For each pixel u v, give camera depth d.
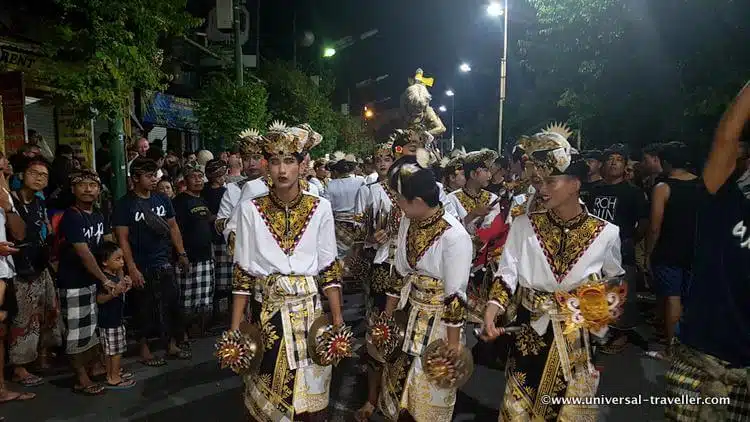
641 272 6.86
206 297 6.26
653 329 6.27
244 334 3.19
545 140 2.93
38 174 4.95
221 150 12.05
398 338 3.46
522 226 3.09
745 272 2.24
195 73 17.50
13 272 4.32
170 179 8.10
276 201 3.27
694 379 2.38
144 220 5.31
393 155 4.77
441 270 3.35
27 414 4.43
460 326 3.27
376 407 4.32
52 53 6.59
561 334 2.97
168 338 5.71
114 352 4.95
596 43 11.20
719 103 8.05
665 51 9.65
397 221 4.42
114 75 6.36
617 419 4.01
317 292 3.34
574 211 2.99
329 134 20.66
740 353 2.27
